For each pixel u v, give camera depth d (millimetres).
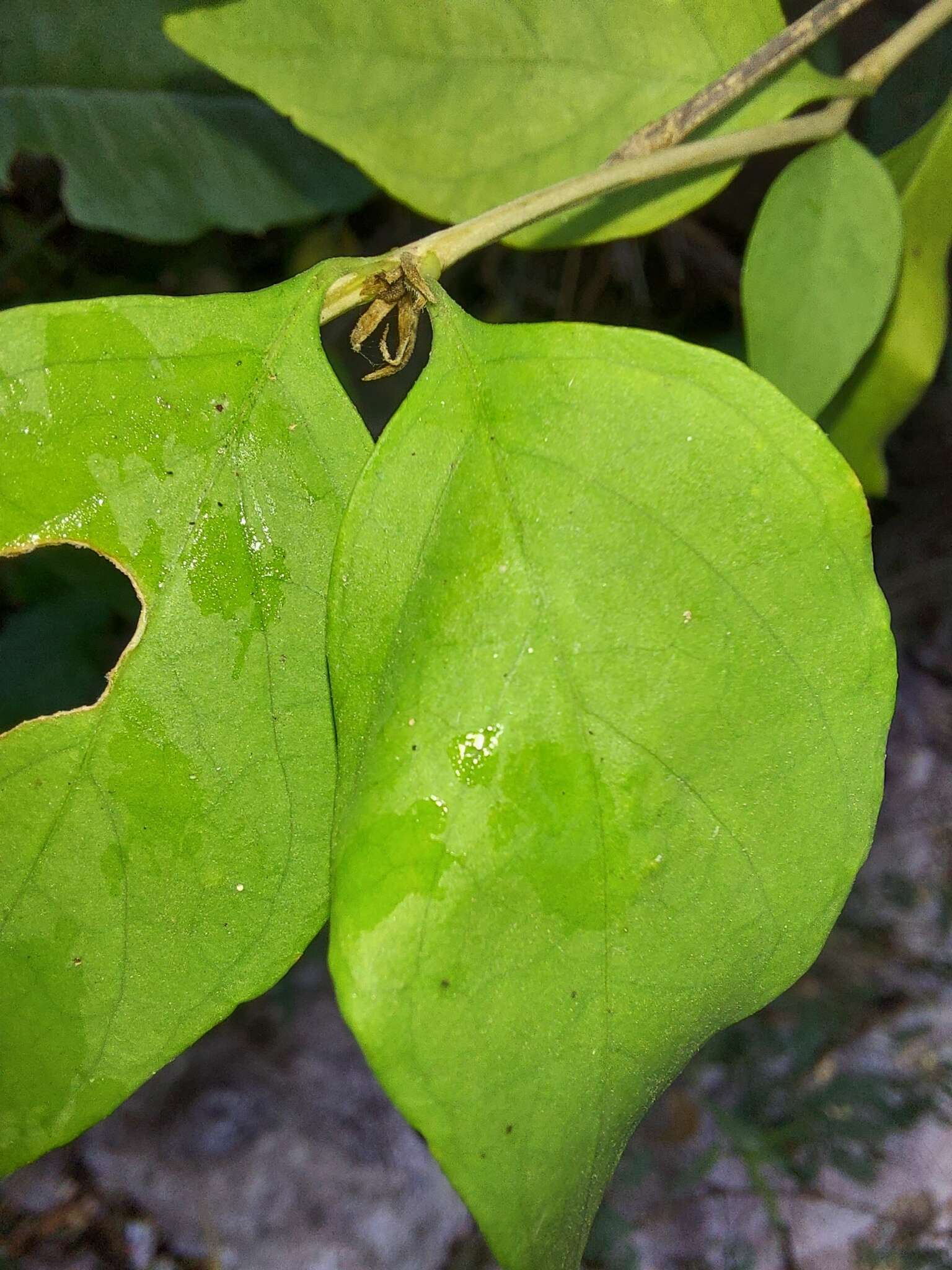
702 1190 550
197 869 185
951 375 407
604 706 178
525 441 182
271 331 188
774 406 182
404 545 181
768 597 181
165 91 340
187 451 185
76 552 432
